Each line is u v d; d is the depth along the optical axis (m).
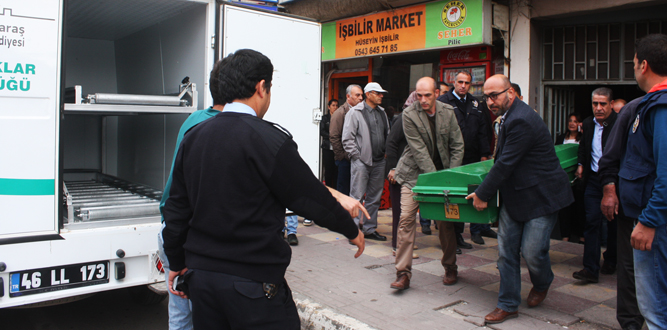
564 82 6.45
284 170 1.89
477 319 3.59
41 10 2.96
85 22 4.84
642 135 2.58
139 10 4.27
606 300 3.96
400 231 4.22
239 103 2.00
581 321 3.56
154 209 3.70
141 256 3.42
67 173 5.68
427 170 4.08
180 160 2.04
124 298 4.59
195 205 1.91
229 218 1.84
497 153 3.59
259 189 1.88
